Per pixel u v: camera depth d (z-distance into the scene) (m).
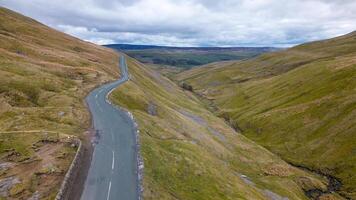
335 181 89.75
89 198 38.38
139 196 39.50
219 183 56.19
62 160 46.00
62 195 36.94
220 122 135.62
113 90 102.25
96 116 72.94
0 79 85.38
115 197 38.84
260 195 64.94
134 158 50.94
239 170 83.12
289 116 132.00
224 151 90.12
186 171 54.94
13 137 52.72
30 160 45.66
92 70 129.25
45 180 40.84
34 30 196.62
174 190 47.34
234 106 182.50
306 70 183.00
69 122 65.38
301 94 151.75
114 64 184.12
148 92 137.12
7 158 46.84
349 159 95.19
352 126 106.81
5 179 40.97
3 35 146.62
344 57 198.38
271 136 124.81
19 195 37.91
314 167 98.31
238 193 56.12
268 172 87.25
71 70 119.81
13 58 113.50
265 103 163.12
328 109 122.31
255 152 100.56
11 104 75.62
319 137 111.31
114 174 45.00
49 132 54.62
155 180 47.53
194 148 68.25
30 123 62.38
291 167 94.62
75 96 88.31
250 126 141.12
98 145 55.53
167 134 72.62
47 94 84.62
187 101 175.62
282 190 75.81
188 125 98.19
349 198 80.69
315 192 82.50
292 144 114.00
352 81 133.12
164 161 54.84
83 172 45.03
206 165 60.84
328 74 157.00
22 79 89.44
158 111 98.94
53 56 138.75
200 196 49.03
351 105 116.62
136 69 199.25
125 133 62.38
